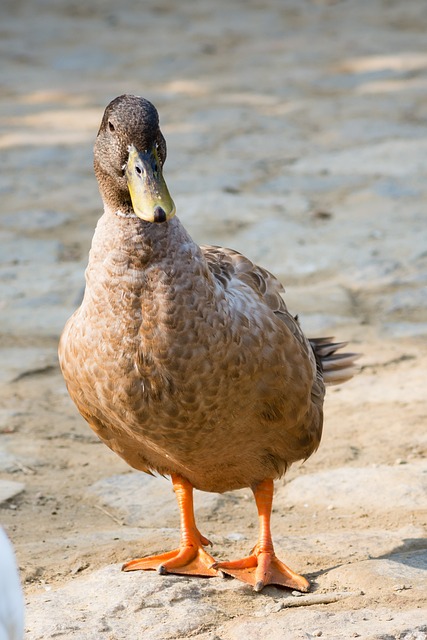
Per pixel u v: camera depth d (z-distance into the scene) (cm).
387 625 739
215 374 789
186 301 779
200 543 885
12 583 555
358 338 1381
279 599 803
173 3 3866
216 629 754
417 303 1488
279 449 861
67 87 2773
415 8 3634
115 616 772
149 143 793
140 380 789
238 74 2856
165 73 2892
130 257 780
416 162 2080
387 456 1073
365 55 2998
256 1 3866
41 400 1252
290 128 2355
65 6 3812
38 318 1476
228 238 1734
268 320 818
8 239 1775
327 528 942
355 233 1742
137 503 1016
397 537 902
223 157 2167
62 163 2175
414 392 1223
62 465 1095
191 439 814
